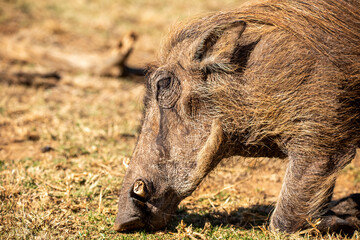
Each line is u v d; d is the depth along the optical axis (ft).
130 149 67.36
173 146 42.24
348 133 40.50
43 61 119.34
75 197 49.62
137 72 116.67
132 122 80.59
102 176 56.18
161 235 42.55
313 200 41.16
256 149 44.65
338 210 45.27
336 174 41.06
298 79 39.93
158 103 42.78
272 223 43.06
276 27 41.22
